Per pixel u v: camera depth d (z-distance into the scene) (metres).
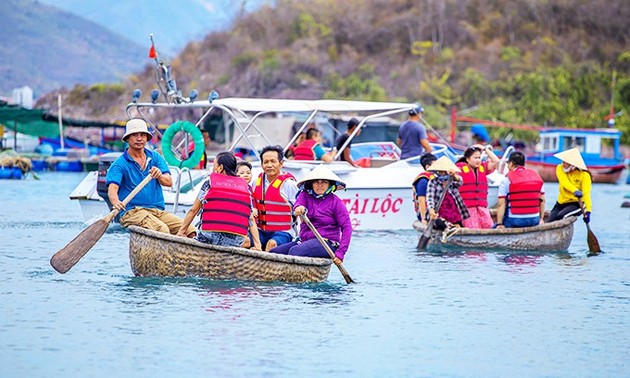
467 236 28.67
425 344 16.70
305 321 18.12
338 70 131.62
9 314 18.17
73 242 21.70
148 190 22.92
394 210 34.38
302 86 130.50
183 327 17.39
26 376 14.39
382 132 65.00
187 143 34.09
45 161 78.62
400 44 137.25
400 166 35.16
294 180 23.38
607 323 18.59
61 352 15.64
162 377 14.44
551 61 128.00
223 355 15.66
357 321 18.27
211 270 21.62
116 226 33.28
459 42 135.12
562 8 137.25
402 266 25.28
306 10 146.75
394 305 19.88
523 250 28.94
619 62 129.50
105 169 31.00
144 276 21.83
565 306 20.16
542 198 30.31
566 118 111.00
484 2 141.50
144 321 17.78
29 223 34.78
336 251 22.14
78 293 20.17
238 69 141.25
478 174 30.02
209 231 21.77
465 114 112.75
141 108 34.38
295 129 81.75
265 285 21.47
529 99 112.44
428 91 121.50
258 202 23.19
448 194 28.92
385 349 16.31
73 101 157.25
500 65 126.06
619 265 26.14
